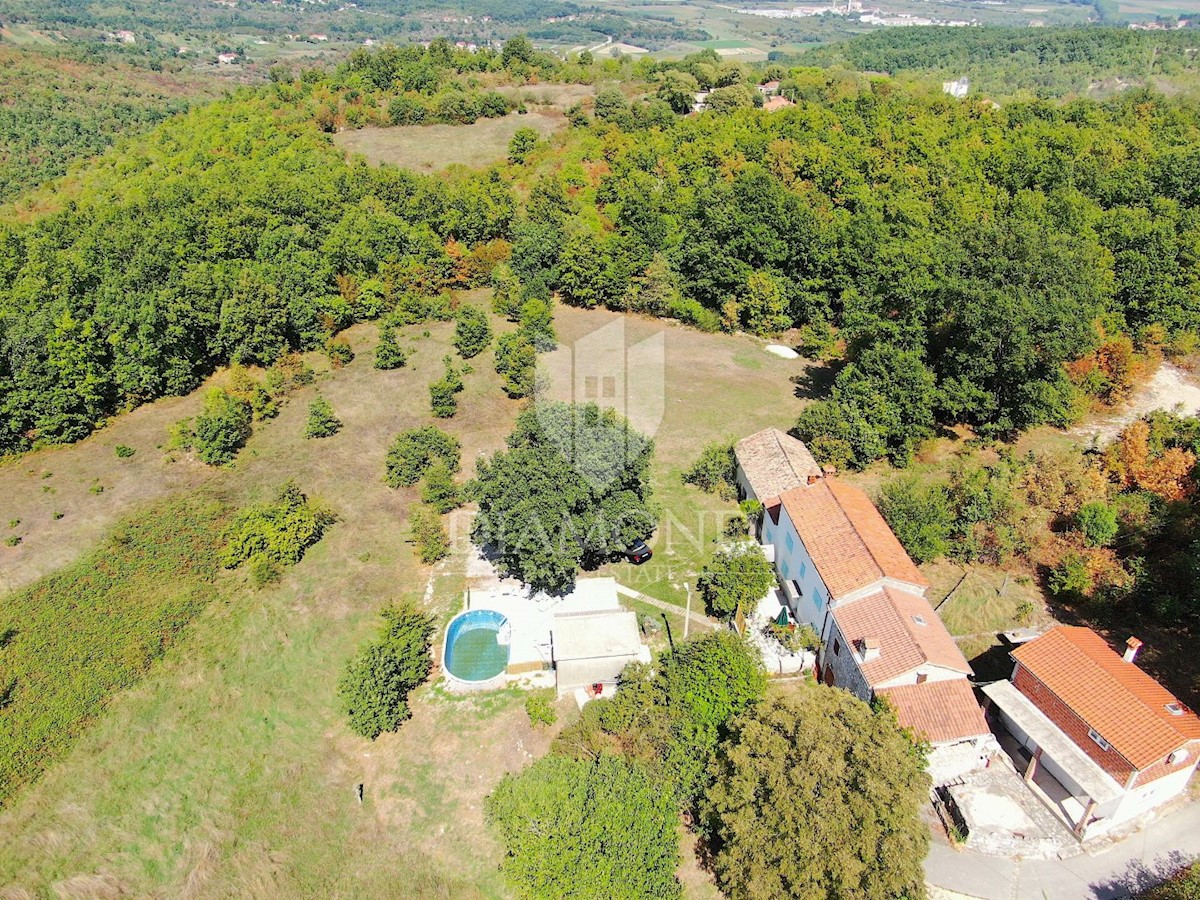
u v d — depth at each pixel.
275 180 90.56
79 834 34.59
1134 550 46.38
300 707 40.34
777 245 79.25
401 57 137.12
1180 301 70.56
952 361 58.06
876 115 112.25
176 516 51.38
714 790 31.50
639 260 83.81
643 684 38.34
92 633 42.53
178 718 39.31
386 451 59.53
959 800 33.72
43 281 69.00
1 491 53.75
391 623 41.22
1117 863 32.00
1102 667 35.06
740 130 107.31
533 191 95.31
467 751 38.00
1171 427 55.69
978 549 47.44
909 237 76.56
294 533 48.25
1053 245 58.22
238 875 33.53
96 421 61.94
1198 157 87.56
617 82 140.00
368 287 80.94
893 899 28.08
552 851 31.14
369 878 33.41
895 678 34.97
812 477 47.19
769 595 45.47
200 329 68.69
